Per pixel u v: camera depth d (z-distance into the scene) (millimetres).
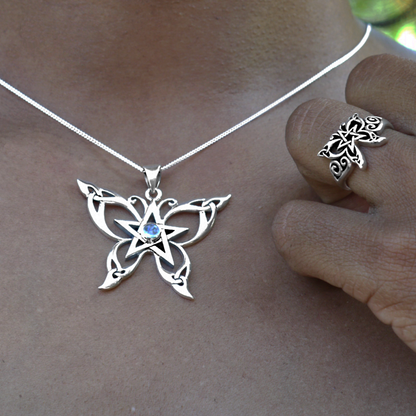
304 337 186
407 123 187
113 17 208
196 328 185
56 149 211
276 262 196
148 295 189
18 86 215
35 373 176
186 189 211
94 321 183
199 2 211
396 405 179
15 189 199
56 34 211
